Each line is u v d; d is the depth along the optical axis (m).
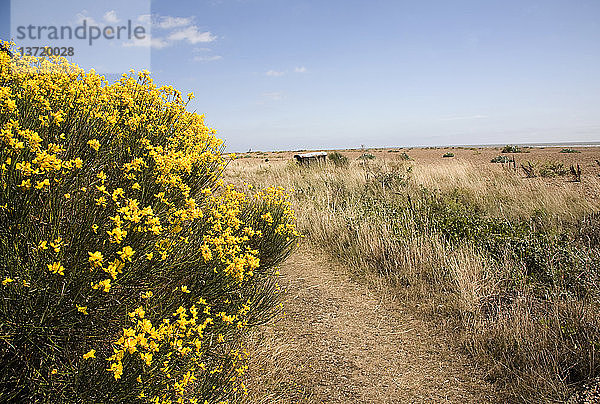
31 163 2.09
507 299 4.93
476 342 4.25
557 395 3.36
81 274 1.96
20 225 2.01
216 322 2.80
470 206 8.67
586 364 3.58
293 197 9.84
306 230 7.95
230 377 2.88
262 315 3.82
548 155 29.23
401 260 6.01
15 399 1.97
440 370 3.99
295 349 4.15
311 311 5.00
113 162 2.71
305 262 6.63
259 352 3.71
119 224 2.08
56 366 1.96
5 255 1.89
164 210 2.60
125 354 1.92
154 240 2.32
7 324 1.82
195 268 2.75
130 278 2.18
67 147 2.44
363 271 6.18
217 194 4.30
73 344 2.05
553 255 5.43
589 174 14.34
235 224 3.22
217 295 2.86
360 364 4.05
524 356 3.85
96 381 1.94
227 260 2.78
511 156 30.06
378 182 11.13
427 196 9.44
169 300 2.48
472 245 6.09
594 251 5.79
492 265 5.47
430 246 6.15
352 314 5.00
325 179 12.30
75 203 2.23
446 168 13.94
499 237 6.24
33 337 1.89
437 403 3.55
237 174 15.01
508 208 8.56
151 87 3.50
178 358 2.18
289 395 3.45
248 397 3.14
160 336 1.94
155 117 3.39
